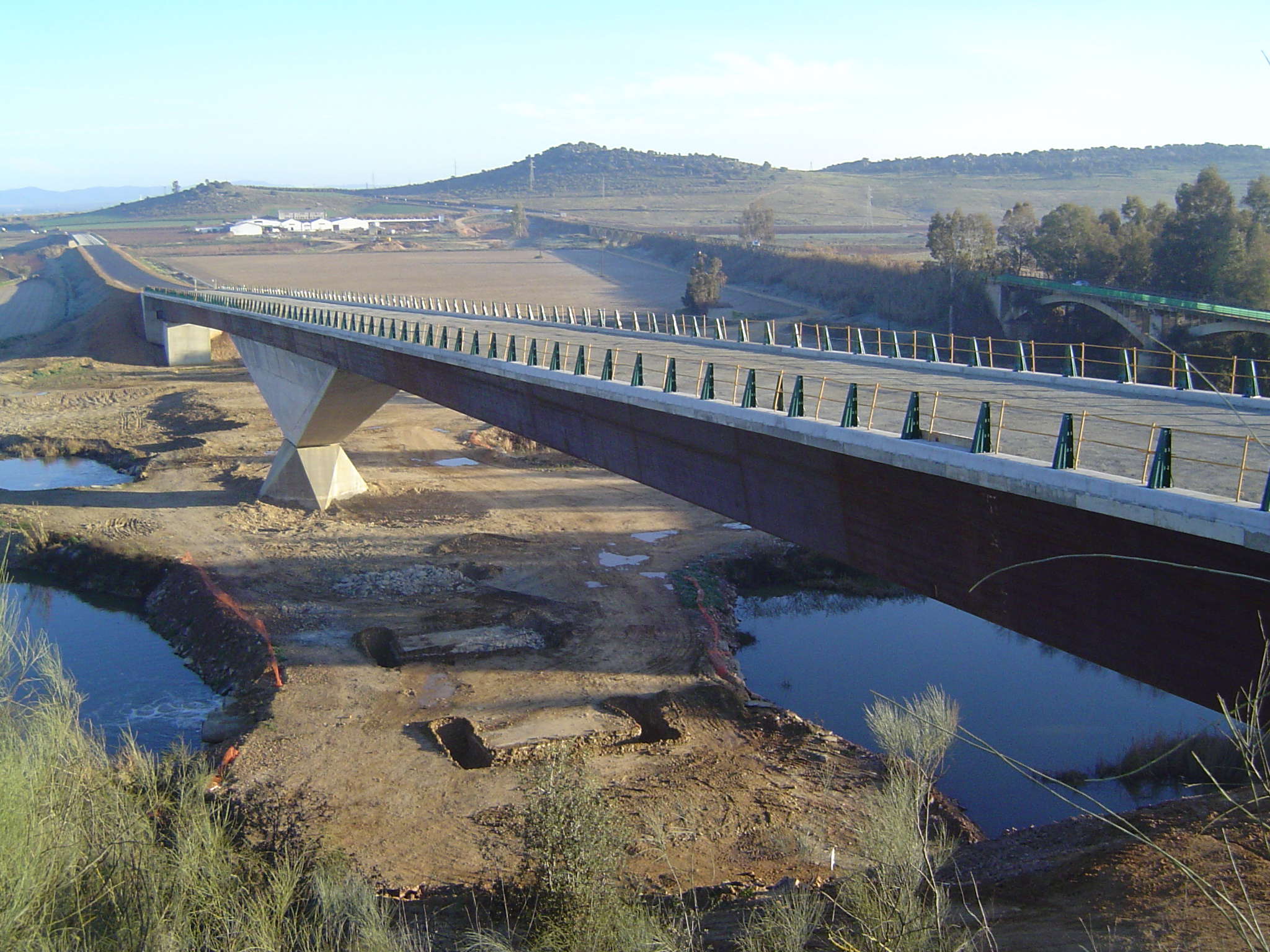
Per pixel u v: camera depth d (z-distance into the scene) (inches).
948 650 1845.5
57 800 706.2
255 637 1804.9
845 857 1134.4
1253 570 623.8
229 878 823.7
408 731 1486.2
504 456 3159.5
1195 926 577.6
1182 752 1311.5
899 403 1246.9
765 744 1439.5
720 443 1170.6
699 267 6407.5
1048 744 1443.2
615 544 2358.5
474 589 2055.9
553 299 6919.3
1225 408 1147.3
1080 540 743.1
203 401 4148.6
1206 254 3688.5
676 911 908.6
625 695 1590.8
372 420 3614.7
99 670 1797.5
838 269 6161.4
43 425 3907.5
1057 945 600.7
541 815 909.2
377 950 721.0
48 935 595.8
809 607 2079.2
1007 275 4227.4
